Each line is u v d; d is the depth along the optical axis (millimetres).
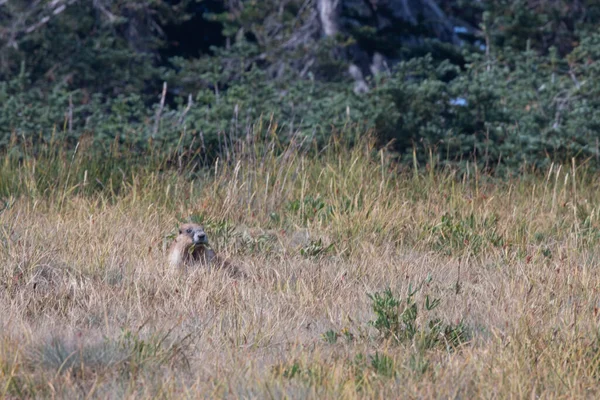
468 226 38469
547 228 39438
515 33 84938
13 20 87375
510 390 19500
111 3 93812
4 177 42750
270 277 30484
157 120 57844
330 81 85812
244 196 41938
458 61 96250
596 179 49000
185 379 20484
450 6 117625
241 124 55562
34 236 32812
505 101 63844
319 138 54000
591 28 88750
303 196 42000
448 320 25125
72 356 20953
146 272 29453
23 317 24594
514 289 28078
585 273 29672
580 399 19469
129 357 21188
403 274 30969
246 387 19672
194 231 31250
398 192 43188
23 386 19391
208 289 27469
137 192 42469
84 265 30094
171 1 110250
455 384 19953
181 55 111625
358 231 37531
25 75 69562
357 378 20266
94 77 83188
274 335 23797
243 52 83125
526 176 48438
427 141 56719
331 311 26172
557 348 22406
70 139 55094
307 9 93500
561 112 61781
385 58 99375
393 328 23688
